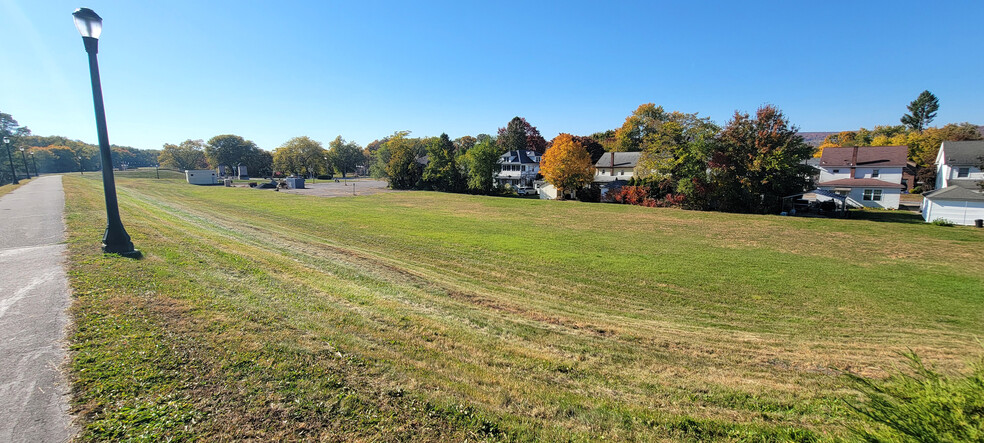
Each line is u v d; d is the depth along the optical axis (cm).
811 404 552
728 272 1506
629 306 1084
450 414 405
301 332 557
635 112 8469
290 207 3256
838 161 4831
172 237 1180
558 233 2373
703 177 3938
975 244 2184
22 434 288
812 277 1463
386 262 1363
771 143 3706
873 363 753
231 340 484
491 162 5825
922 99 9712
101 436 296
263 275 877
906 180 5734
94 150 11769
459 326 749
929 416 294
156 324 499
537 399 482
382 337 615
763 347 818
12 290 582
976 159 4003
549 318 909
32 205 1789
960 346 869
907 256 1888
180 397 356
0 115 6462
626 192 4622
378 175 6719
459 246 1842
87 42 801
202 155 11038
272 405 365
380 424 366
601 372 611
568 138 5094
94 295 575
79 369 379
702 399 548
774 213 3688
